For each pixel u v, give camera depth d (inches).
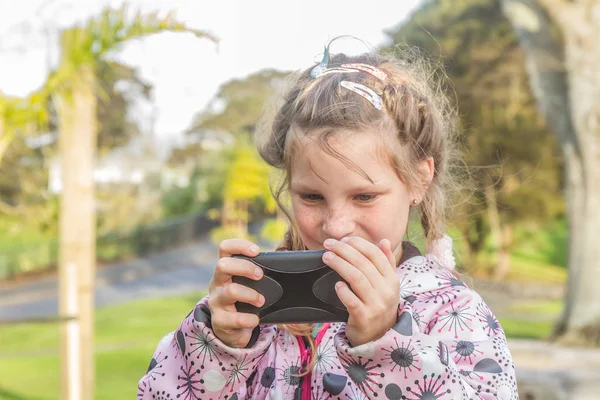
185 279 989.2
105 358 469.7
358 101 51.5
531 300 919.0
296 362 55.7
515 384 52.8
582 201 532.7
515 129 922.7
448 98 71.1
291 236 61.3
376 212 49.7
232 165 1088.2
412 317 47.7
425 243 61.7
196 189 1237.1
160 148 1216.2
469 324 54.5
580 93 518.6
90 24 168.1
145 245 1139.9
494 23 951.0
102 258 1085.1
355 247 46.3
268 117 60.7
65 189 264.4
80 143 264.5
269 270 47.4
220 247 48.1
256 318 47.2
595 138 523.5
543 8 510.3
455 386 46.5
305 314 47.1
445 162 64.0
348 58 61.9
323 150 49.1
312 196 50.9
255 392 55.9
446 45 928.9
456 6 953.5
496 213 994.1
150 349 513.7
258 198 1104.8
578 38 509.7
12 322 189.6
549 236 1179.3
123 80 951.6
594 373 296.5
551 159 954.7
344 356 46.5
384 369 45.9
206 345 49.7
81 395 257.1
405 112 53.4
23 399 368.5
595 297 519.5
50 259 1016.9
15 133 201.8
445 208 64.6
